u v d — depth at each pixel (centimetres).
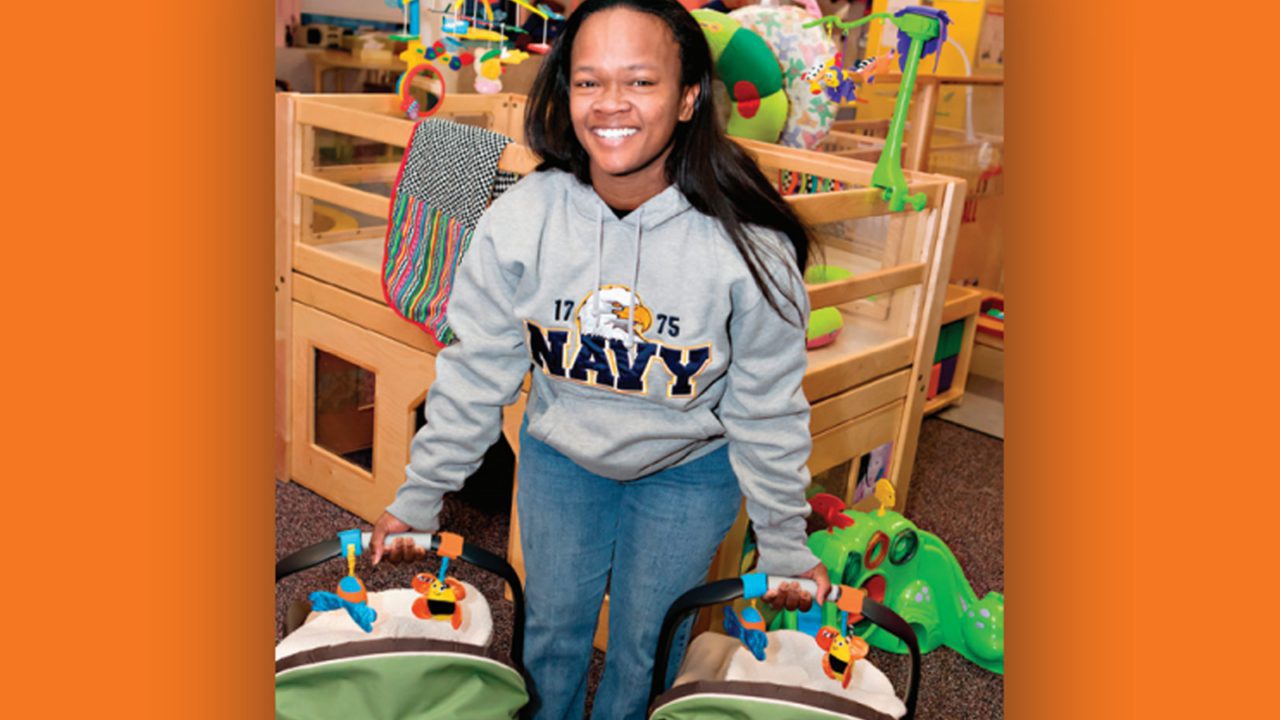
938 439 285
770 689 110
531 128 119
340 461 218
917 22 179
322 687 108
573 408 120
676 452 120
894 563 182
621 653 131
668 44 108
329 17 313
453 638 120
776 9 213
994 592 190
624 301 114
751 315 113
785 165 200
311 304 216
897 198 182
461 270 122
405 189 189
